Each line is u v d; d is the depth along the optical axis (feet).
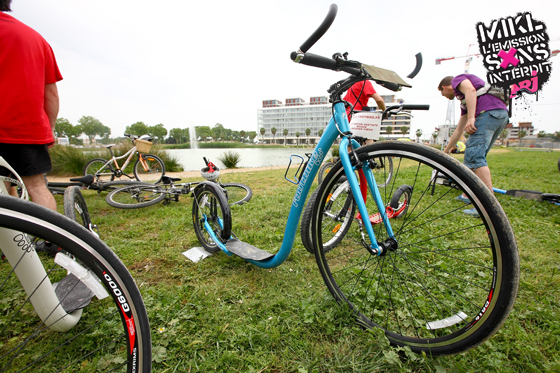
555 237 7.76
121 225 9.71
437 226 8.70
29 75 5.27
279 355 3.89
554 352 3.81
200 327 4.45
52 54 6.18
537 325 4.37
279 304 4.97
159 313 4.62
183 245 7.83
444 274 5.81
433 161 3.28
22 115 5.22
